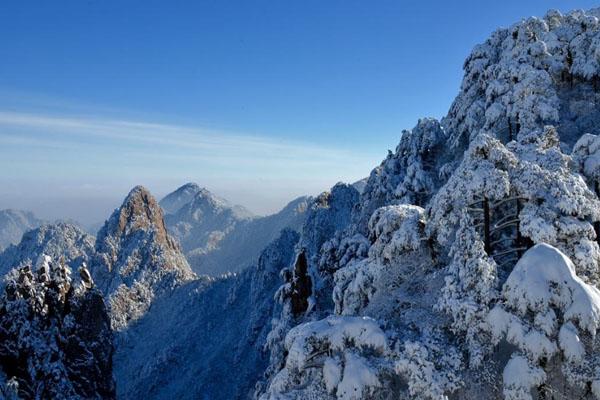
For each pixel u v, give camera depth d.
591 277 17.36
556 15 52.94
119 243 149.75
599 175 25.17
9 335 36.16
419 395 15.72
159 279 139.12
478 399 15.57
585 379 14.46
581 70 43.72
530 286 15.51
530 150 23.64
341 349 17.62
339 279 32.59
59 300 41.62
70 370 40.12
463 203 20.47
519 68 43.62
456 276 18.25
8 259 170.25
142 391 96.81
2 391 32.59
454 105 58.62
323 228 101.75
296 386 18.17
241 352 94.44
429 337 17.41
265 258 119.94
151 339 118.50
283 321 44.50
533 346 14.88
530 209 19.38
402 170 56.56
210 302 126.50
